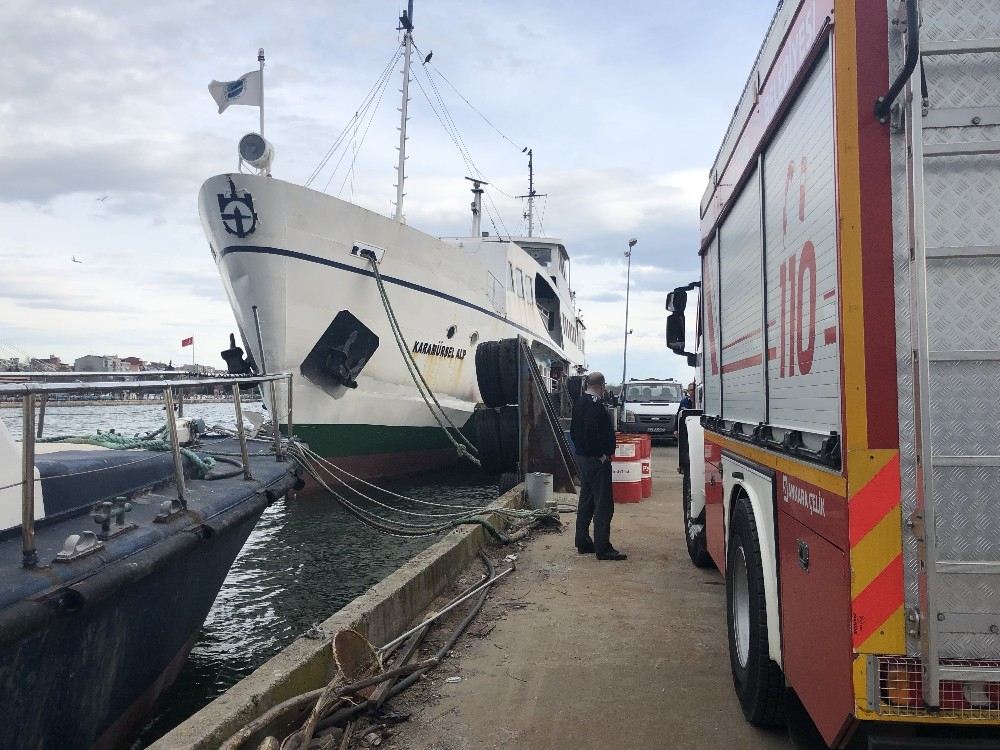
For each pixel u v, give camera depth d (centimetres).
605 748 379
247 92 1344
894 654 247
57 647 351
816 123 290
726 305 523
